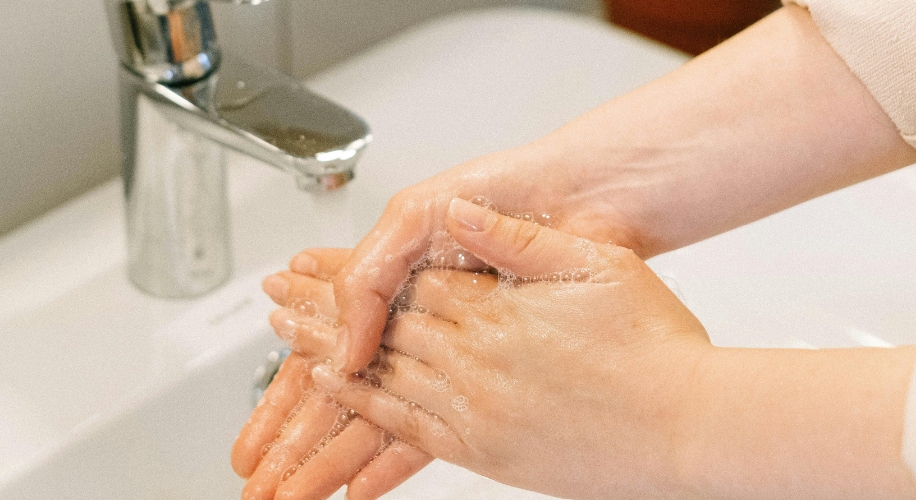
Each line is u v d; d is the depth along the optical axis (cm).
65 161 76
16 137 74
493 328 61
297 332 66
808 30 62
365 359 63
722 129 63
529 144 66
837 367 55
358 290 63
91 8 74
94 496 66
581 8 106
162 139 67
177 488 69
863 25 60
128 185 69
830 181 64
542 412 59
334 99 82
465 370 61
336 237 70
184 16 65
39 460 64
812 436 54
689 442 57
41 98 74
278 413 66
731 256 78
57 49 73
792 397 55
